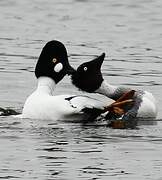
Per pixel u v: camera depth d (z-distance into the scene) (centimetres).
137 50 2430
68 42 2545
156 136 1447
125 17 3003
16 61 2242
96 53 2362
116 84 1955
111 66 2181
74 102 1541
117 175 1204
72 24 2881
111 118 1570
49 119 1554
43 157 1297
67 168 1238
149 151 1337
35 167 1243
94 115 1549
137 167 1245
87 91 1648
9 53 2358
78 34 2695
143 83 1972
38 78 1642
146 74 2086
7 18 2981
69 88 1886
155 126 1530
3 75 2044
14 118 1582
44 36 2661
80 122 1547
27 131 1473
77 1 3303
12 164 1258
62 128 1495
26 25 2859
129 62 2242
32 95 1609
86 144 1379
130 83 1969
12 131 1473
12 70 2114
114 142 1397
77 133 1462
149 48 2469
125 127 1517
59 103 1548
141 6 3178
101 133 1462
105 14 3056
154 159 1289
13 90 1883
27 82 1972
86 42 2552
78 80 1642
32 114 1574
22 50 2409
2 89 1891
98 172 1219
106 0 3297
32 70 2122
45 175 1203
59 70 1639
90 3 3266
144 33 2728
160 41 2591
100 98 1791
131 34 2706
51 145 1373
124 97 1556
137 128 1509
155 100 1628
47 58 1638
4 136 1434
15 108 1706
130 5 3198
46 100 1571
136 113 1578
